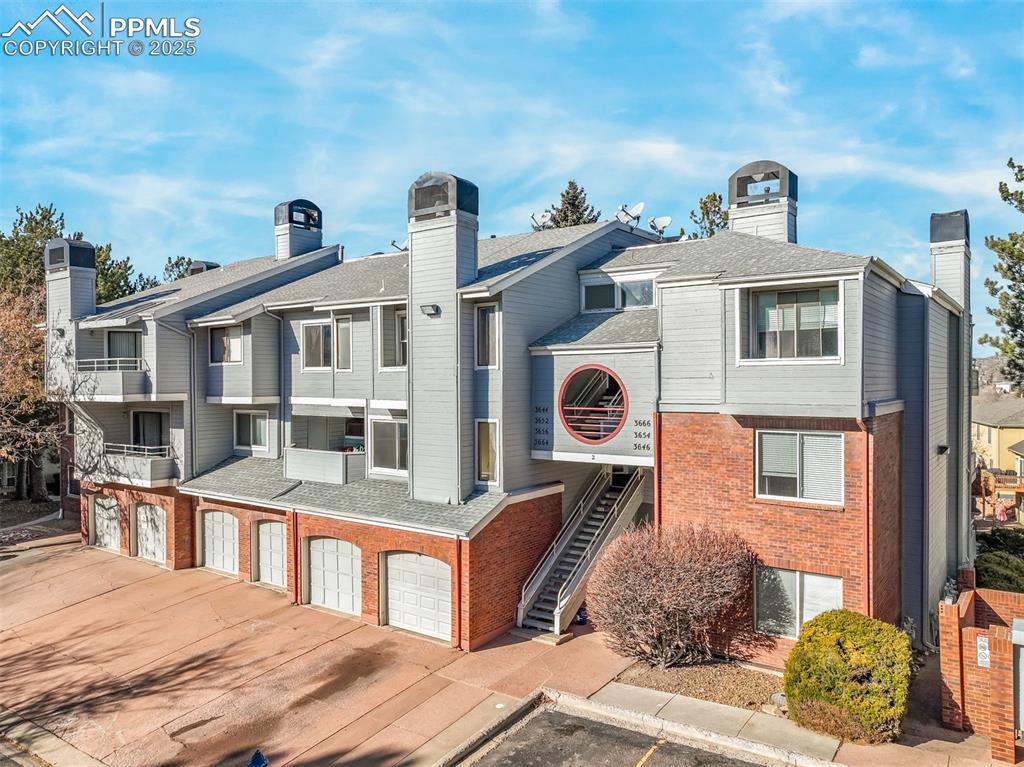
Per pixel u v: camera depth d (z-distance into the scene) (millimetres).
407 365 20281
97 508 28781
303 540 21297
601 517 21500
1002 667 11773
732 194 22297
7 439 33219
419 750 12992
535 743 13055
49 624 20375
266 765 10539
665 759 12312
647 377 18047
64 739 14172
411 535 18656
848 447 15070
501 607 18578
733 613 16375
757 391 15945
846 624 13664
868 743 12430
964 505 23641
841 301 14906
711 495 16734
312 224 31844
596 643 17703
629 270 21141
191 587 23031
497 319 19203
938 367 20078
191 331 25641
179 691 15906
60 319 28312
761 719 13453
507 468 19281
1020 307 33000
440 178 19562
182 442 25516
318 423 25797
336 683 15938
